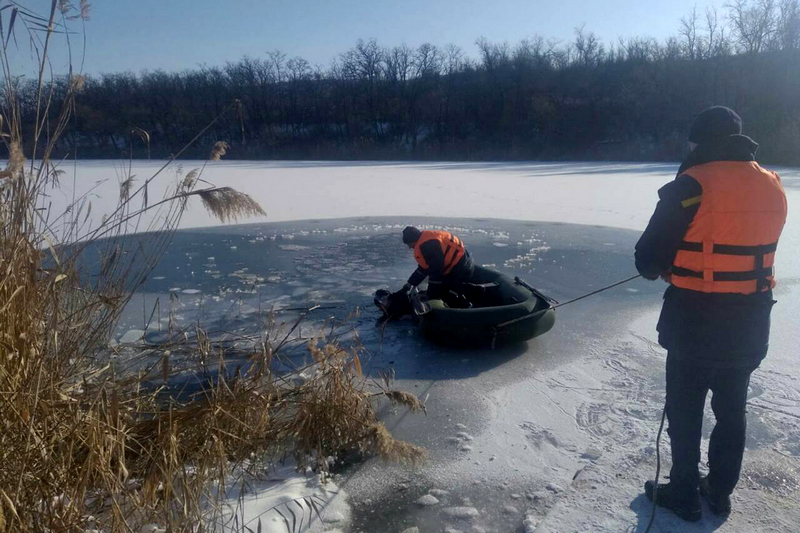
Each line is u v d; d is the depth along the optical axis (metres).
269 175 21.62
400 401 3.11
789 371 3.79
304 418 2.83
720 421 2.31
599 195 14.95
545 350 4.43
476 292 4.96
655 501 2.42
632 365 4.11
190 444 2.42
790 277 6.31
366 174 22.16
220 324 5.11
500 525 2.43
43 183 2.33
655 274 2.27
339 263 7.62
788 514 2.38
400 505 2.56
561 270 7.23
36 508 1.98
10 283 2.07
